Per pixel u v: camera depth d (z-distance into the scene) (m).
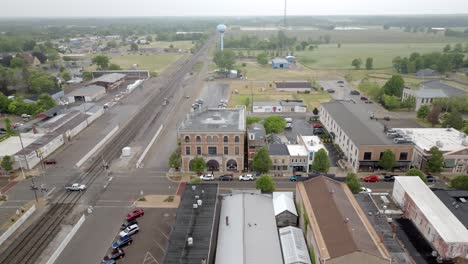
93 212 84.38
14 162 105.69
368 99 188.88
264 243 66.81
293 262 62.16
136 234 75.94
